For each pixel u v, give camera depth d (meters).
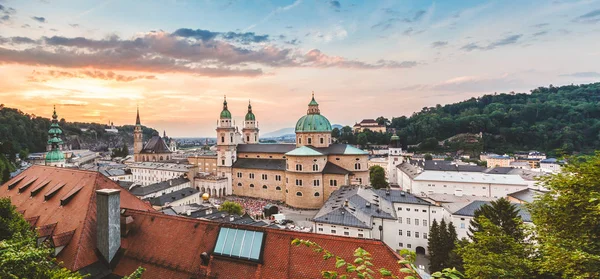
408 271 10.26
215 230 28.31
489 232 31.02
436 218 73.69
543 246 24.89
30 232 28.58
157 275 27.20
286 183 125.06
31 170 53.19
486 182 114.88
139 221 32.19
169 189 134.25
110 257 29.45
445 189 119.94
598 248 22.80
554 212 27.23
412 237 75.56
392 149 191.75
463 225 69.31
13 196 48.59
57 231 32.75
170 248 28.72
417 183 123.81
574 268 20.94
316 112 142.25
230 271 25.16
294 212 114.25
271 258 24.77
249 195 142.38
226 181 147.12
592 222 23.77
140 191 124.06
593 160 26.41
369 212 72.38
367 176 129.62
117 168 188.50
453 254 54.53
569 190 26.02
